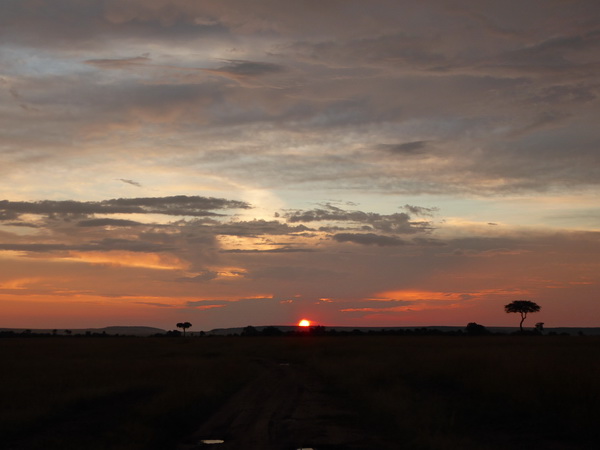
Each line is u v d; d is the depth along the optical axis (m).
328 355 44.62
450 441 11.62
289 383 25.67
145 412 15.12
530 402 15.27
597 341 62.22
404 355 35.88
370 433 13.23
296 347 59.88
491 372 20.88
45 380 23.42
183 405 16.23
